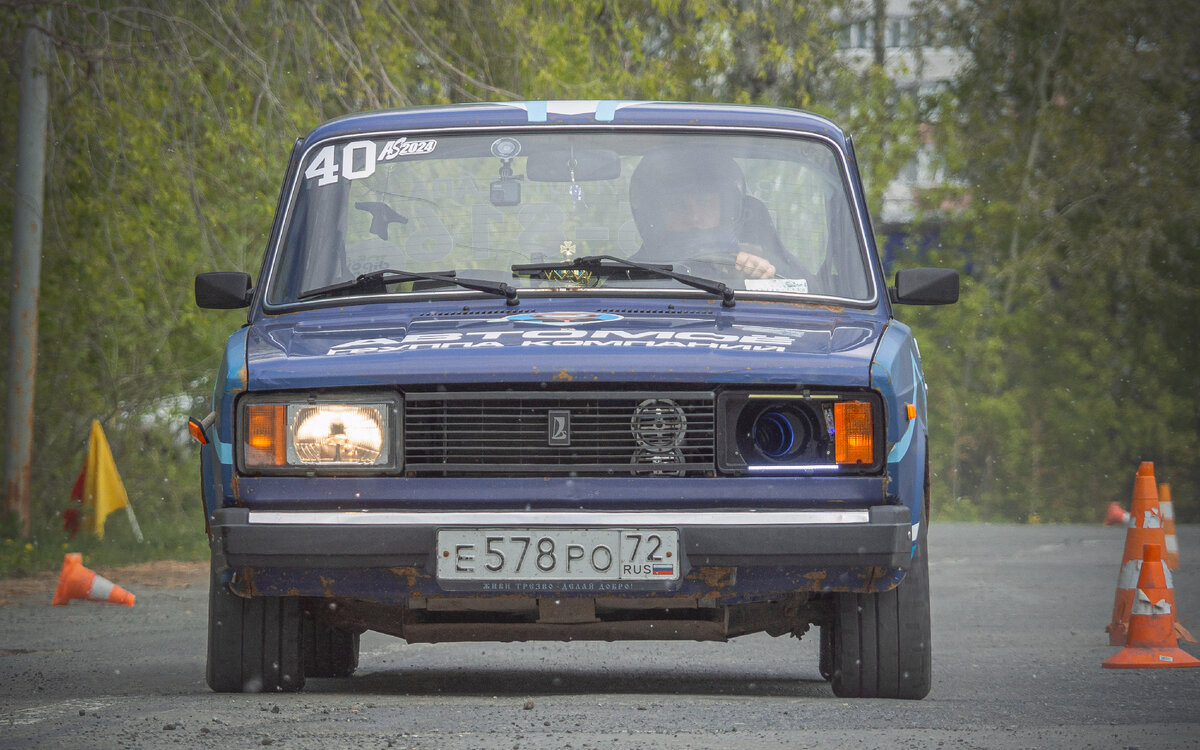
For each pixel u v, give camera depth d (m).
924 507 20.17
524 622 20.19
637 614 20.02
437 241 21.34
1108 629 30.30
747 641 30.39
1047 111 117.38
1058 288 120.25
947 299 22.52
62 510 71.25
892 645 19.91
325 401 18.14
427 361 18.08
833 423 18.08
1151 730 17.33
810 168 21.97
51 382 75.69
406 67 57.50
